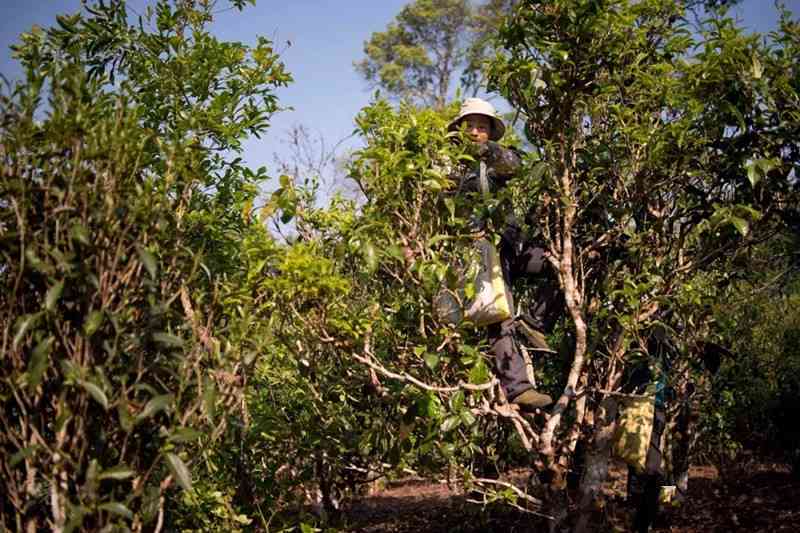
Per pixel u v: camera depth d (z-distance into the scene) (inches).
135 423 83.2
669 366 166.4
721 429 269.0
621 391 147.0
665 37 130.3
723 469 277.1
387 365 129.7
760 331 265.6
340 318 114.4
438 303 119.3
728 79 118.6
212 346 97.9
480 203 120.8
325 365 144.3
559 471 134.9
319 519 154.1
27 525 84.7
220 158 131.6
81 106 88.2
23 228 81.7
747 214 126.7
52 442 86.9
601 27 118.6
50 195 86.3
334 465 156.3
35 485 85.7
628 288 123.9
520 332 135.5
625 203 134.6
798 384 278.7
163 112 127.3
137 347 90.0
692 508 234.8
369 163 113.0
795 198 125.1
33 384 77.6
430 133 111.7
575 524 143.4
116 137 88.3
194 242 117.5
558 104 126.7
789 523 204.5
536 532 167.5
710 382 233.0
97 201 87.3
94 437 87.2
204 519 119.6
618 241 137.3
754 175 114.6
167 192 97.7
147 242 94.0
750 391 269.3
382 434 138.0
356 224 112.0
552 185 127.5
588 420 149.6
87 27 128.5
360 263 129.5
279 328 117.0
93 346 86.7
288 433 149.6
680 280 133.4
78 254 85.9
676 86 125.2
